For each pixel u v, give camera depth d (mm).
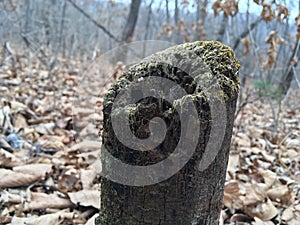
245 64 1640
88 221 495
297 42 1023
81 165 728
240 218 554
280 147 904
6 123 865
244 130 1081
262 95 1266
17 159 690
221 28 1818
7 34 1725
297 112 1480
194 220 321
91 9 3273
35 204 555
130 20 2404
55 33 2090
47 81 1573
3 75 1519
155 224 319
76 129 896
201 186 310
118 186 323
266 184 649
